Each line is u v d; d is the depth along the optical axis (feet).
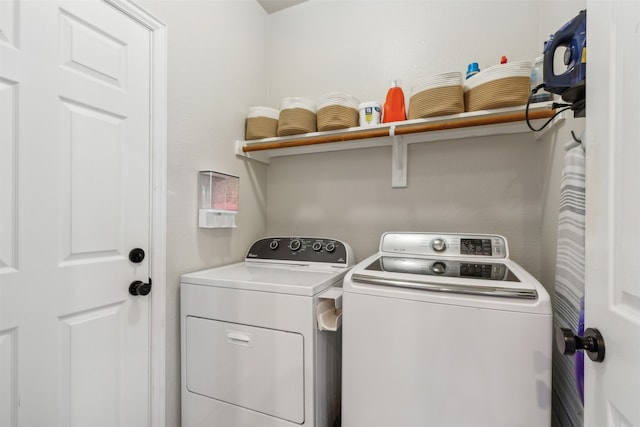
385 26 5.96
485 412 2.85
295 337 3.63
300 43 6.70
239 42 5.93
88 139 3.34
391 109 4.99
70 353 3.16
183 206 4.54
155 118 4.09
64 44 3.12
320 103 5.30
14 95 2.75
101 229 3.46
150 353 4.01
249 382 3.87
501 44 5.12
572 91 2.55
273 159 6.85
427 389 3.07
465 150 5.34
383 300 3.29
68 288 3.14
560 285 3.51
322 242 5.32
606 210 1.74
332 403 4.14
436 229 5.51
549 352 2.67
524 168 4.97
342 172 6.26
